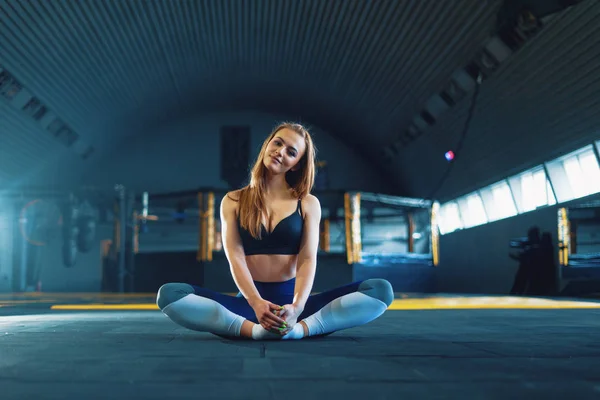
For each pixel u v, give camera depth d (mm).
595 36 8094
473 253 15094
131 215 14477
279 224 2494
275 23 12805
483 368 1586
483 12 9469
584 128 9750
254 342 2340
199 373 1496
